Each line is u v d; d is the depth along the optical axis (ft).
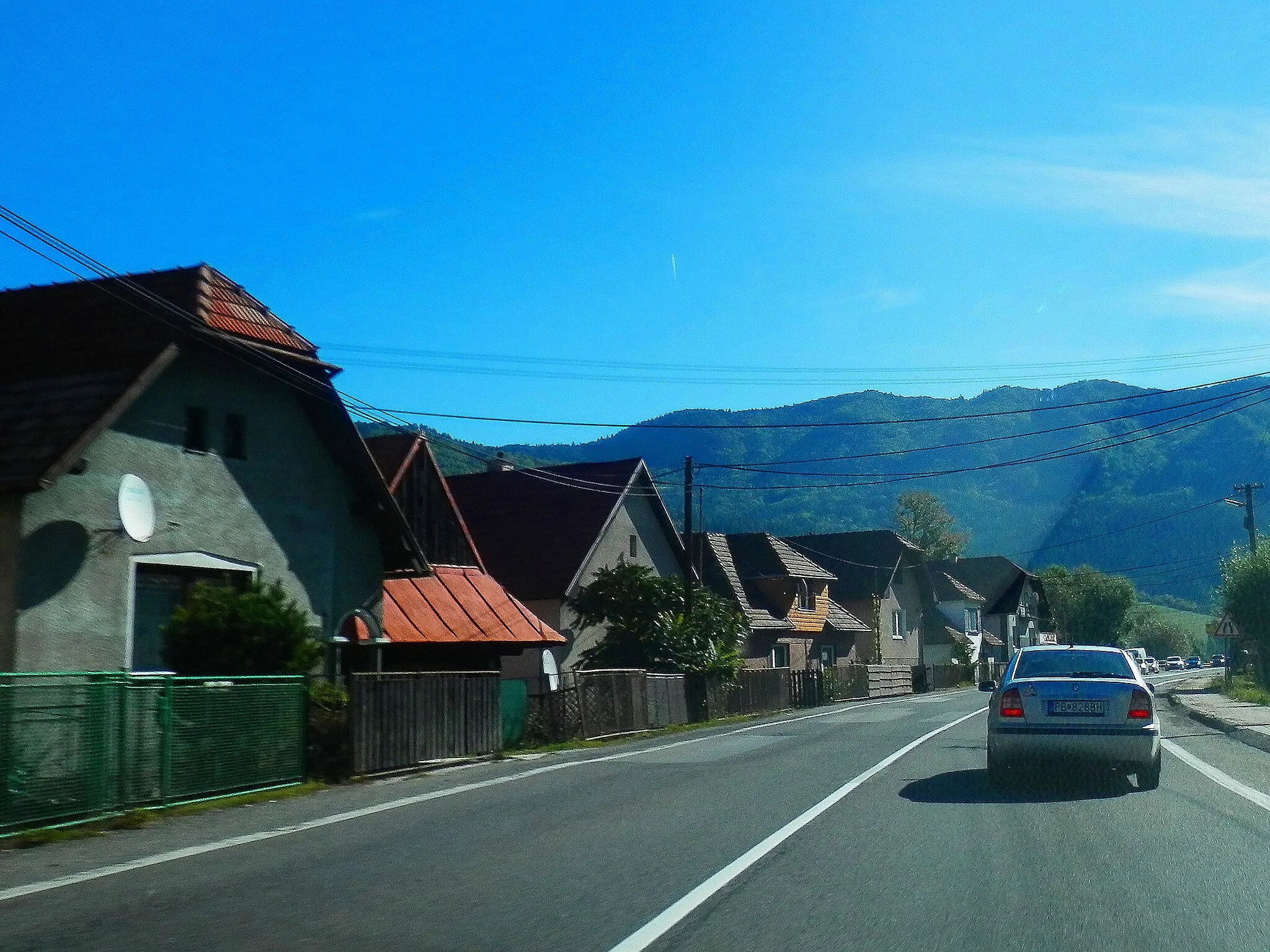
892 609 220.23
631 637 99.86
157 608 53.36
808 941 20.94
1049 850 29.58
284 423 61.82
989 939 21.06
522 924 22.25
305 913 23.32
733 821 34.86
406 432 94.17
